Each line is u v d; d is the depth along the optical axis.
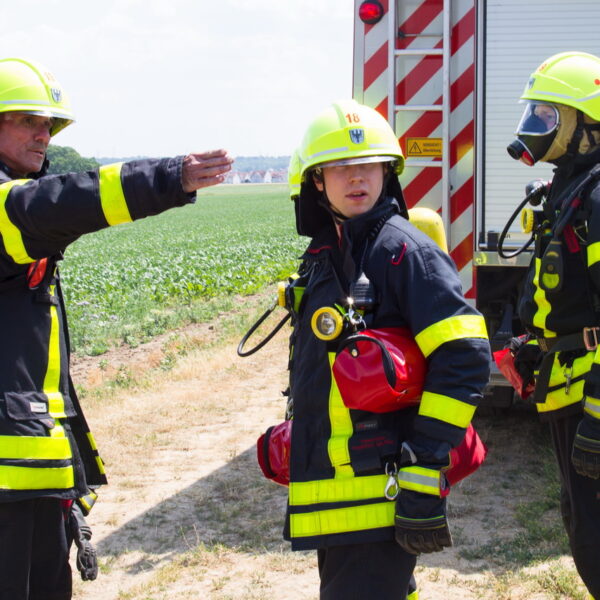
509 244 5.34
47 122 3.07
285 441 2.80
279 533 4.78
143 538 4.79
